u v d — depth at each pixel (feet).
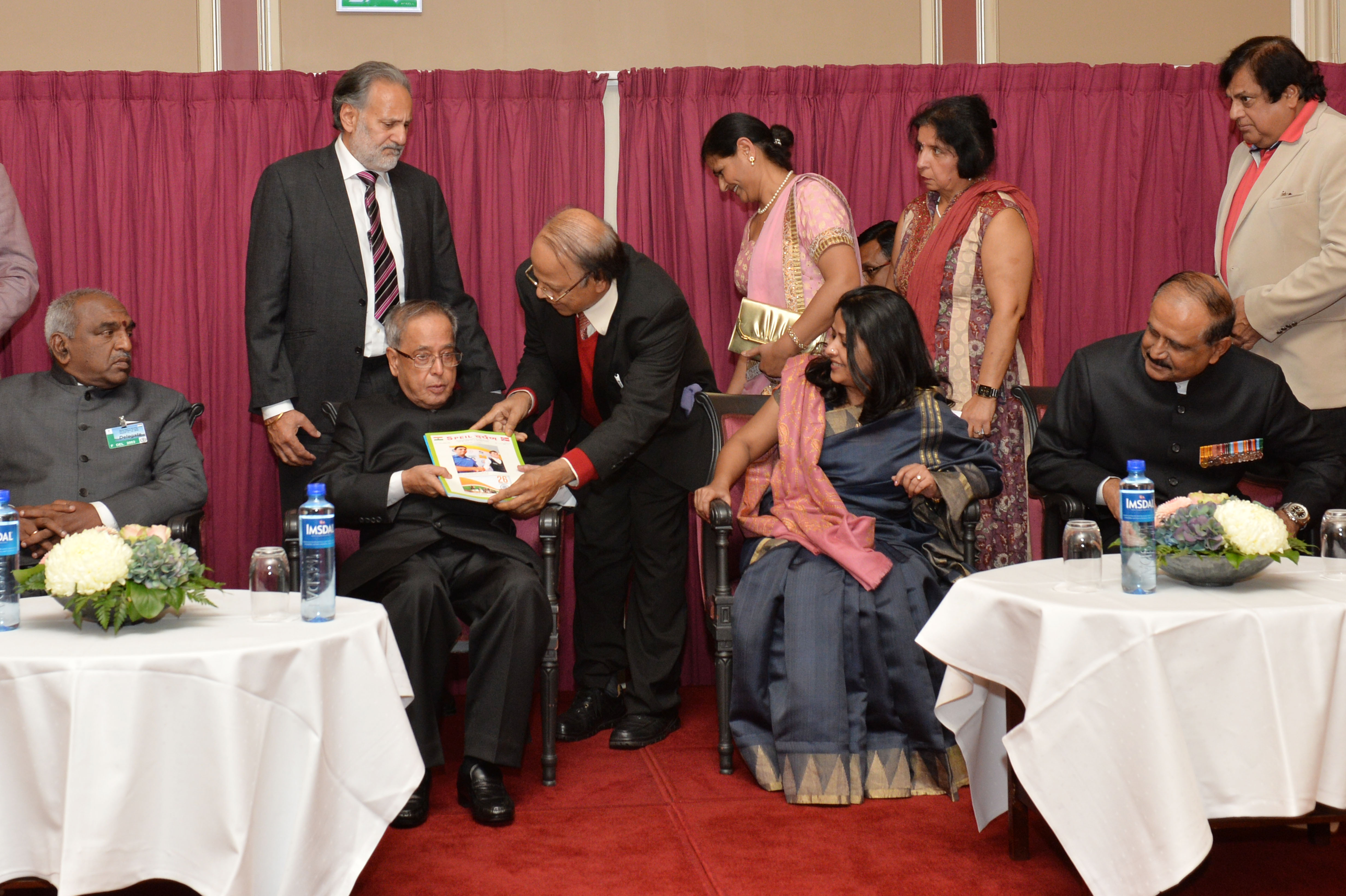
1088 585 7.89
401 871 8.30
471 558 10.38
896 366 10.42
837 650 9.84
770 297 12.65
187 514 10.85
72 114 13.88
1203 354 9.71
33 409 11.14
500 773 9.63
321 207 11.90
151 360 14.05
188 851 6.26
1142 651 6.75
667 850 8.70
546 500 10.32
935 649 7.99
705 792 10.08
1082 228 14.89
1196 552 7.52
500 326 14.35
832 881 8.09
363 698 7.05
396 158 11.96
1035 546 12.69
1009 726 8.20
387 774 7.10
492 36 14.93
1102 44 15.70
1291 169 12.34
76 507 10.41
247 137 14.02
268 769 6.49
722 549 10.46
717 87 14.48
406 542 10.23
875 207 14.67
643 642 11.82
